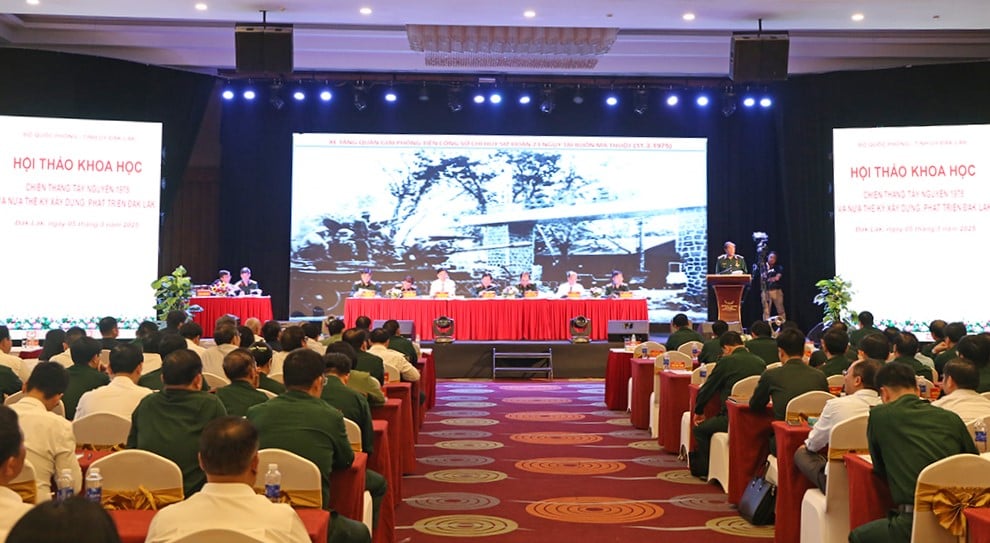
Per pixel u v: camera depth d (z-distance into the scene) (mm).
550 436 8578
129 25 14602
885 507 3799
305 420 3547
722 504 5867
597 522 5387
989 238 14328
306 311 16656
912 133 14703
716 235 17266
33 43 14773
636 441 8320
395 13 12188
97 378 5016
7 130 13727
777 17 12227
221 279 14508
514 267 16875
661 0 11492
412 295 14523
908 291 14641
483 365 14016
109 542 1362
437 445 8047
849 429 4145
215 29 14867
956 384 4129
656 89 16844
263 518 2275
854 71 15828
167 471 3045
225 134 16906
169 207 15227
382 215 16797
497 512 5613
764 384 5395
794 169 16312
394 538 4781
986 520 2955
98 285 14062
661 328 16953
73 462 3385
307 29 14766
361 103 16125
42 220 13844
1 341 6699
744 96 16062
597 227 16984
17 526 1334
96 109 14555
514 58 14578
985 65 15047
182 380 3562
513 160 16984
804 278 16250
